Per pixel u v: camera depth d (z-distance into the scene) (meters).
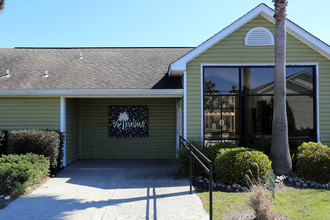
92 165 9.25
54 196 5.67
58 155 8.09
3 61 10.99
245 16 8.23
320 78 8.42
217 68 8.46
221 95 8.42
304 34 8.19
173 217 4.53
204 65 8.42
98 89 8.45
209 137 8.36
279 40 7.24
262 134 8.36
